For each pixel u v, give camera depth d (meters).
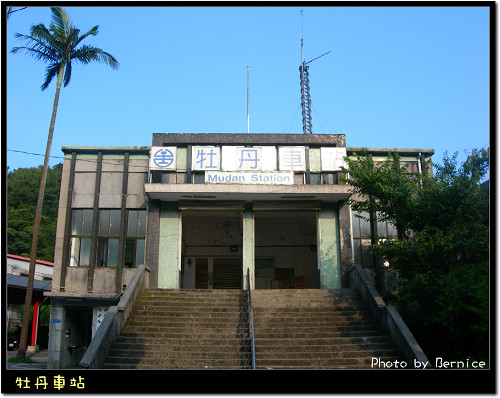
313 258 23.20
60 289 16.72
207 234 22.86
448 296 11.33
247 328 12.83
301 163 17.62
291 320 13.36
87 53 19.30
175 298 14.54
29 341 28.16
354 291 15.14
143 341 12.18
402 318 13.20
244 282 16.70
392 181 13.43
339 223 17.34
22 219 44.22
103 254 17.25
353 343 12.13
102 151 18.06
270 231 23.52
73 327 17.89
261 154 17.52
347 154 18.05
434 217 12.75
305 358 11.49
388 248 12.74
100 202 17.58
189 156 17.67
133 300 13.86
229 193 16.45
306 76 55.78
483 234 11.93
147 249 16.81
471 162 12.73
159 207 17.31
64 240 17.19
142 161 18.00
